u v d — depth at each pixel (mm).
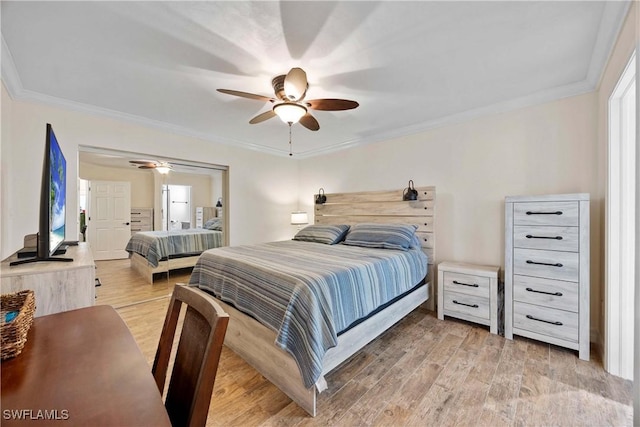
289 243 3398
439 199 3205
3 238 2184
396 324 2689
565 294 2088
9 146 2275
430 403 1579
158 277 3627
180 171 3799
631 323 1771
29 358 762
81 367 728
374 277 2092
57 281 1530
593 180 2256
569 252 2074
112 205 3326
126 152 3109
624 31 1503
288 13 1468
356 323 1928
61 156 2115
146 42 1717
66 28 1579
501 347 2217
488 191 2846
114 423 551
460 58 1920
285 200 4828
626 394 1627
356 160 4121
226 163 4020
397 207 3426
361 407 1553
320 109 2193
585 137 2295
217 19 1515
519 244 2301
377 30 1611
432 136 3271
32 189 2453
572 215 2066
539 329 2201
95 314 1063
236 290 2094
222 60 1916
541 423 1423
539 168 2537
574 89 2311
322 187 4629
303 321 1552
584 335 2004
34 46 1750
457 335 2447
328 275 1776
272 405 1569
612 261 1837
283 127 3482
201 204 3986
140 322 2666
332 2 1393
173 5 1409
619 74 1613
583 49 1821
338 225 3652
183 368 848
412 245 2930
